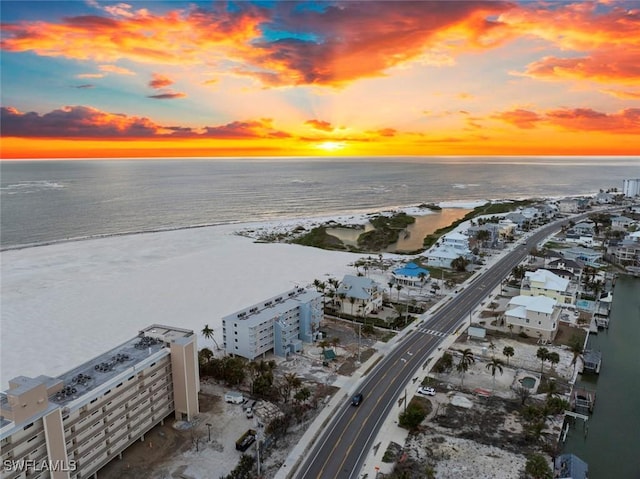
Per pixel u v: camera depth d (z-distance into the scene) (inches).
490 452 2908.5
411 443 3016.7
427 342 4662.9
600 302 5797.2
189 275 7588.6
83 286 7003.0
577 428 3270.2
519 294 6072.8
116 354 3159.5
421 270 6791.3
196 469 2790.4
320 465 2817.4
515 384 3779.5
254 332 4232.3
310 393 3673.7
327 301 5959.6
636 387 3863.2
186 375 3253.0
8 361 4527.6
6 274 7657.5
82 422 2598.4
